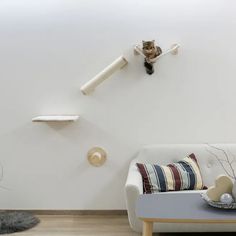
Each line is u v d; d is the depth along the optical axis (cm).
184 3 312
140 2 314
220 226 256
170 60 316
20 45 322
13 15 321
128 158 324
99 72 320
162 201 206
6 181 331
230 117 317
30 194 331
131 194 249
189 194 219
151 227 187
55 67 322
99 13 317
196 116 319
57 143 326
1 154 330
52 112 325
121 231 287
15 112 327
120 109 322
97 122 324
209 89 316
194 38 313
